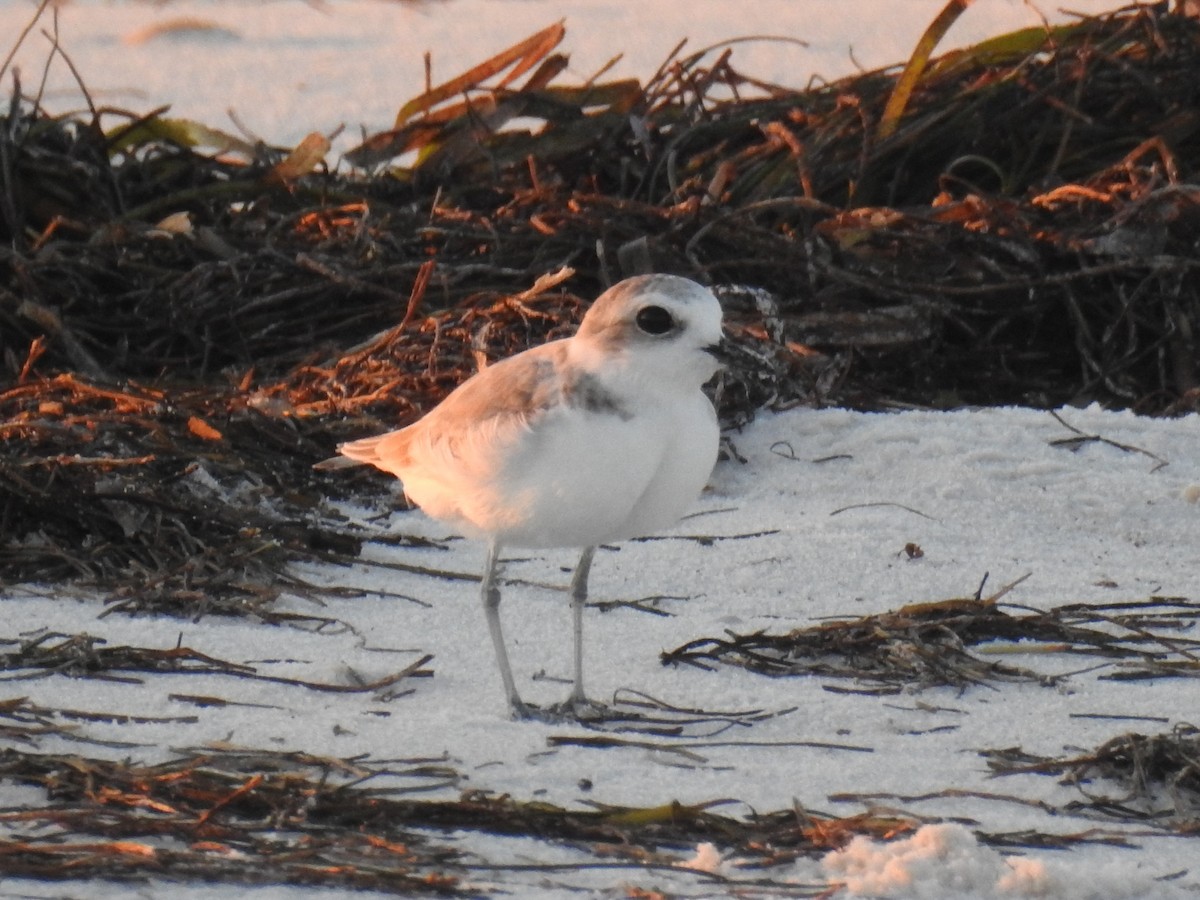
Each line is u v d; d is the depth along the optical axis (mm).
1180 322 12359
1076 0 22109
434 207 13469
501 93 14523
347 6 24094
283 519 9867
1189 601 9031
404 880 5859
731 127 14594
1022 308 12695
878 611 9008
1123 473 10766
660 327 7215
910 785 6961
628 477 7316
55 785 6473
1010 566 9617
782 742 7367
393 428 10820
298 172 14219
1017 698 7906
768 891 5918
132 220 13594
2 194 13531
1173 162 12828
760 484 10742
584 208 13086
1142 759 7012
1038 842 6402
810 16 22516
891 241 12805
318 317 12734
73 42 22016
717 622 8867
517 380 7453
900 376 12547
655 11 23156
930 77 14516
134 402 10727
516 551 9844
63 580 9086
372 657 8281
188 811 6309
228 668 7914
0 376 11977
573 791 6809
